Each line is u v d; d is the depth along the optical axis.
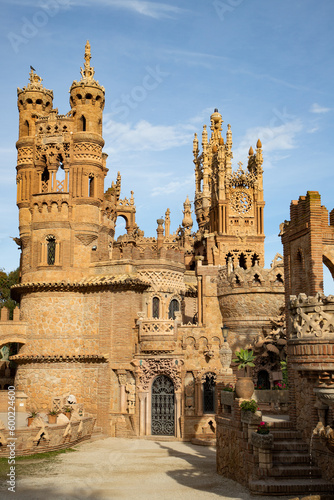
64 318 46.88
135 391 44.09
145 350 43.50
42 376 45.75
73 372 45.88
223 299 44.66
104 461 33.19
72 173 48.94
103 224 50.47
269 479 23.75
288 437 26.53
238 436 26.50
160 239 52.12
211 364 43.56
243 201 57.62
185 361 43.41
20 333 47.28
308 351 18.89
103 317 46.19
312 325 18.95
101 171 50.16
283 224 29.88
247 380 26.89
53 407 40.03
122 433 44.00
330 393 18.98
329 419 24.11
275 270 43.78
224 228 56.31
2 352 58.19
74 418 40.09
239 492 24.69
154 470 30.64
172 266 49.78
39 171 49.59
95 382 45.56
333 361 18.45
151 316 47.38
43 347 46.56
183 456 35.50
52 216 48.41
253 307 43.31
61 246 48.09
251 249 56.34
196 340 43.91
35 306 47.28
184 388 43.12
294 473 23.88
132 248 48.28
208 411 43.41
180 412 42.72
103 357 44.88
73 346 46.59
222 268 45.19
